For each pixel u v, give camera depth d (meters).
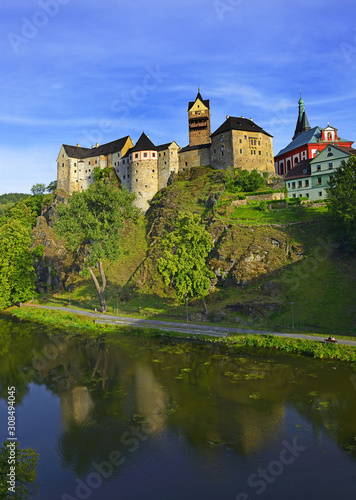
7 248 88.94
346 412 31.44
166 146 120.31
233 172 107.06
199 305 66.31
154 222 101.44
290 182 93.94
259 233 74.62
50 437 29.69
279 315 56.22
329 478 23.66
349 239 62.31
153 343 53.62
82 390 38.62
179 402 34.62
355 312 51.16
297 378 38.38
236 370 41.53
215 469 24.94
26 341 57.69
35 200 144.88
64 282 95.69
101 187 70.81
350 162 65.50
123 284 83.31
